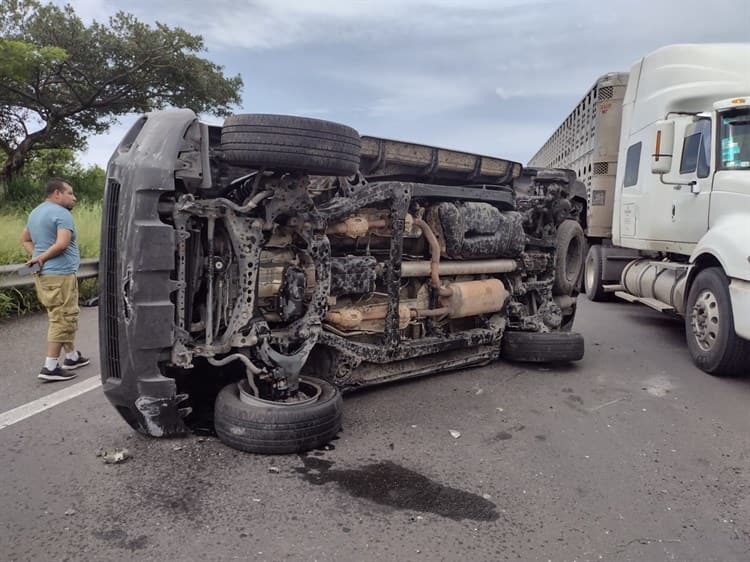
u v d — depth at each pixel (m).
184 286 3.88
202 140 3.93
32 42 22.39
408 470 3.76
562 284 7.80
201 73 25.81
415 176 6.06
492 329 6.33
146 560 2.73
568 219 8.10
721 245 6.32
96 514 3.10
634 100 9.57
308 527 3.05
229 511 3.17
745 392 5.78
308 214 4.33
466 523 3.15
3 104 22.81
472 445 4.21
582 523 3.20
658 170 7.64
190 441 4.06
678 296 7.83
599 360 6.95
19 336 7.11
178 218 3.81
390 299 5.18
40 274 5.34
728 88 7.77
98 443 4.01
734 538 3.09
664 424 4.79
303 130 3.91
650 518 3.27
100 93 24.69
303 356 4.32
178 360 3.87
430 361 5.82
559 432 4.54
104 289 3.94
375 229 5.15
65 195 5.60
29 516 3.07
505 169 6.87
